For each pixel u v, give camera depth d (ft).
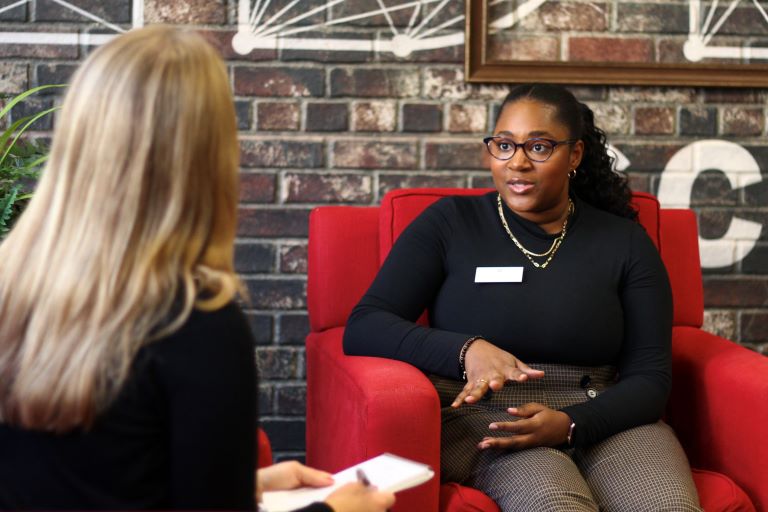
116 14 8.25
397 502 5.09
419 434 5.10
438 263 6.18
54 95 8.29
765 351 8.87
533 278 6.01
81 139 2.84
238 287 2.95
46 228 2.87
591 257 6.11
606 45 8.58
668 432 5.72
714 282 8.82
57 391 2.66
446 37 8.46
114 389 2.68
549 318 5.89
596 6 8.54
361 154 8.50
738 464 5.71
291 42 8.39
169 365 2.70
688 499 5.05
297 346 8.62
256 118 8.43
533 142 6.02
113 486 2.73
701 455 6.17
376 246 7.09
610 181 6.88
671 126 8.69
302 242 8.54
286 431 8.65
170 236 2.82
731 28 8.66
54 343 2.72
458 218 6.29
